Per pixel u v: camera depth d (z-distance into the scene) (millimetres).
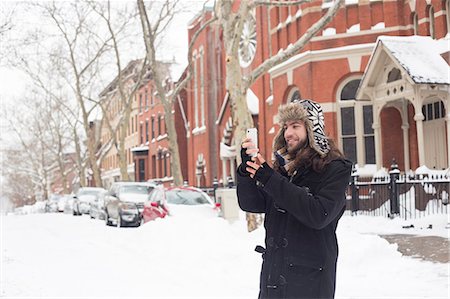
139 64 41219
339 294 7711
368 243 10164
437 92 18797
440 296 7352
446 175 17047
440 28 20500
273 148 3625
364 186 19625
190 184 44469
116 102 60219
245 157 3299
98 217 27875
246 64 35062
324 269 3238
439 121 20766
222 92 40188
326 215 3104
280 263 3270
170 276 9492
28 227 20906
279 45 26688
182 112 47312
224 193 16234
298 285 3203
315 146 3334
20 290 8305
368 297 7488
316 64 23906
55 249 13305
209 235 11984
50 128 66250
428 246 11750
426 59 19438
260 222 14148
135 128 62375
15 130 68125
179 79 46812
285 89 26109
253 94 33812
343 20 23484
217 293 8055
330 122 23453
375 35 23000
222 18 15906
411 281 8414
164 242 12336
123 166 36469
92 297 7805
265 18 30984
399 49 19688
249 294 7980
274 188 3117
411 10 22359
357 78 23391
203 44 41719
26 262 11188
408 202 17406
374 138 22812
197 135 43156
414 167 21516
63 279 9250
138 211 21359
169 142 27734
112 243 13977
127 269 10266
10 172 89062
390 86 20281
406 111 21750
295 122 3418
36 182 83250
